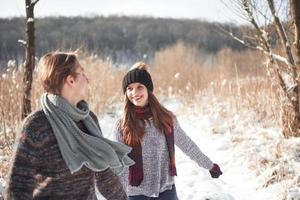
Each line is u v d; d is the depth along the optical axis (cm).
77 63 211
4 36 2164
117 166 212
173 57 1731
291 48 659
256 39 689
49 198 199
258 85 950
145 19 4597
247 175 568
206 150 733
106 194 228
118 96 1276
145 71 317
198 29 3891
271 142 670
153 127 309
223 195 495
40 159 195
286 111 658
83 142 202
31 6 647
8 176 191
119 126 315
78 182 204
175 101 1406
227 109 960
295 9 588
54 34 3105
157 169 308
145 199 308
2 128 702
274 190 488
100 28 3953
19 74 819
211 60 1981
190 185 563
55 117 197
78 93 211
